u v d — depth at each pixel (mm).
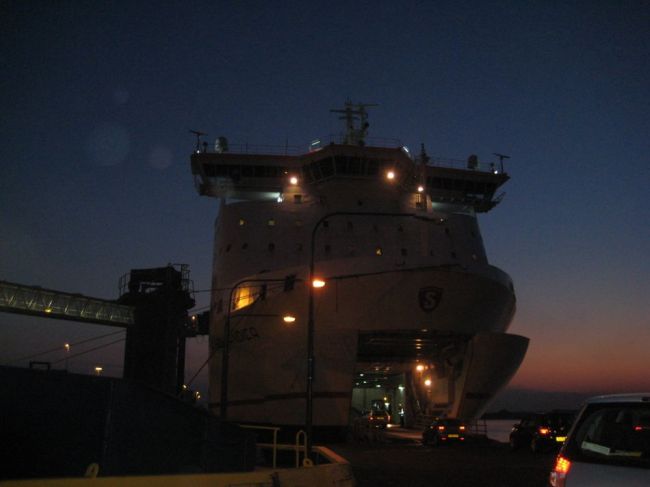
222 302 39219
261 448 17516
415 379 48719
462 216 42594
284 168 43188
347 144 43469
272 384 35031
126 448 5496
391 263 33625
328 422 34031
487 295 35812
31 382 4844
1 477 4590
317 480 8008
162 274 56344
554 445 27109
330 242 39250
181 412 6504
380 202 40719
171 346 54938
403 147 41344
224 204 43469
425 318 34688
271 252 39438
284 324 34719
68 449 4980
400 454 28484
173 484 5191
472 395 37844
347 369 34094
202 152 43500
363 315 34188
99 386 5273
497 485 17109
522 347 39031
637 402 5023
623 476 4836
